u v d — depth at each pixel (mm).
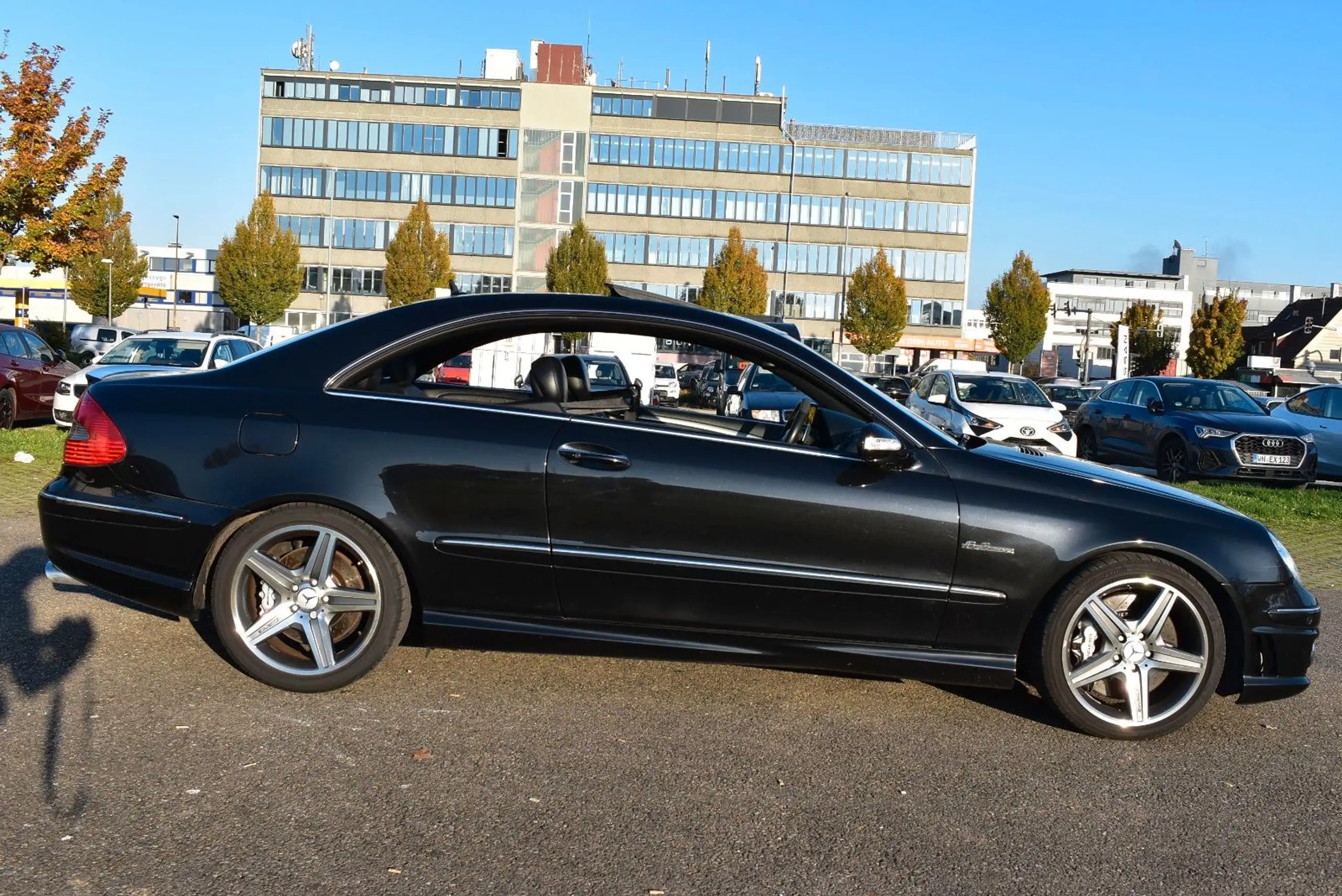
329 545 4180
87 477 4281
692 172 78562
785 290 78625
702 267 79062
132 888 2775
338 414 4207
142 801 3283
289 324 79125
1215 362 71188
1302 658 4250
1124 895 2969
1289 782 3855
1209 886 3039
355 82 78438
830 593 4121
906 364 80500
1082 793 3684
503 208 78812
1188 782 3818
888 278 68062
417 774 3574
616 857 3059
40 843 2990
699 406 4770
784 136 78438
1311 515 11227
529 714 4203
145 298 84750
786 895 2891
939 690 4777
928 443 4258
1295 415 16422
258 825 3158
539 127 78188
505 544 4137
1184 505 4270
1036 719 4438
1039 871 3092
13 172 21172
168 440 4215
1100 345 104000
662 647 4199
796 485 4113
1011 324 70250
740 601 4152
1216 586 4246
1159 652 4203
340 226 79125
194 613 4246
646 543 4133
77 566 4301
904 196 79000
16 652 4641
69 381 14500
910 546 4105
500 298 4453
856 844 3215
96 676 4375
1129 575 4137
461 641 4234
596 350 4695
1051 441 15102
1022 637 4211
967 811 3494
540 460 4148
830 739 4090
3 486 9445
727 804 3453
